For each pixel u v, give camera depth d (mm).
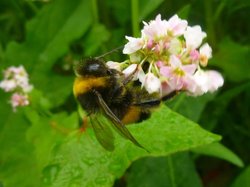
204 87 50
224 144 94
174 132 63
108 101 57
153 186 82
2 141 98
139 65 51
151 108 58
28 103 91
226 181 93
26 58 103
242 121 95
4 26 115
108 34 98
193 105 85
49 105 91
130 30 101
